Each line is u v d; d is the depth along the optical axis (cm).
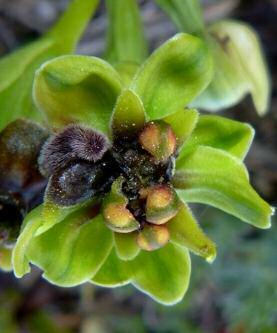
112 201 8
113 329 20
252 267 18
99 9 18
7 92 11
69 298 20
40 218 8
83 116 9
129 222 8
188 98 9
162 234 9
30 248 9
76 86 9
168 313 20
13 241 9
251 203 9
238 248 18
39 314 20
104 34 18
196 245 9
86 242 9
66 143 9
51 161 9
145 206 9
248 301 18
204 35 13
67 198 9
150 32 18
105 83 9
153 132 9
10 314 19
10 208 9
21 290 20
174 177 9
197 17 13
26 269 9
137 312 20
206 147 9
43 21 19
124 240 9
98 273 9
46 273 9
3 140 9
